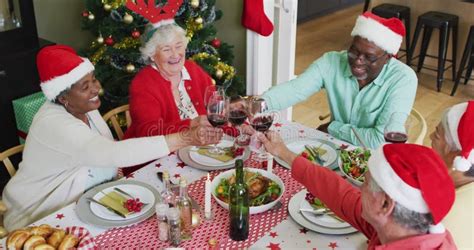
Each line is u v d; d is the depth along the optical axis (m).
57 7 3.68
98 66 3.37
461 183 1.47
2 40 3.03
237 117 1.98
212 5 3.64
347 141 2.27
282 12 3.78
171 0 2.48
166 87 2.40
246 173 1.80
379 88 2.31
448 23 4.50
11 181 1.99
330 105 2.52
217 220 1.64
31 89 3.22
